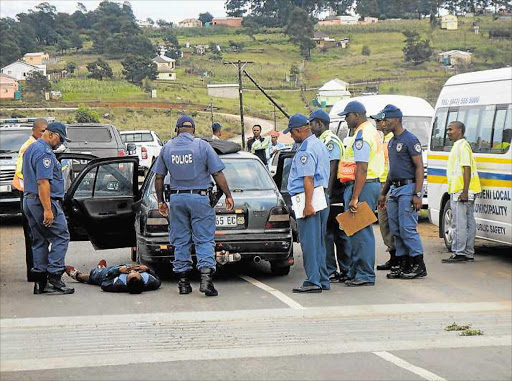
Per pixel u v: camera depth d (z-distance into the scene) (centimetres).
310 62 12731
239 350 730
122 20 15900
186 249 991
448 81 1436
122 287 998
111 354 716
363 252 1051
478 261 1275
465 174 1248
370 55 12800
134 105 8975
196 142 973
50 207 964
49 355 714
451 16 13662
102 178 1167
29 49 15350
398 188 1113
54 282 993
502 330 820
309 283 1007
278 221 1062
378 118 1112
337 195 1080
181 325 825
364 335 791
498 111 1253
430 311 905
